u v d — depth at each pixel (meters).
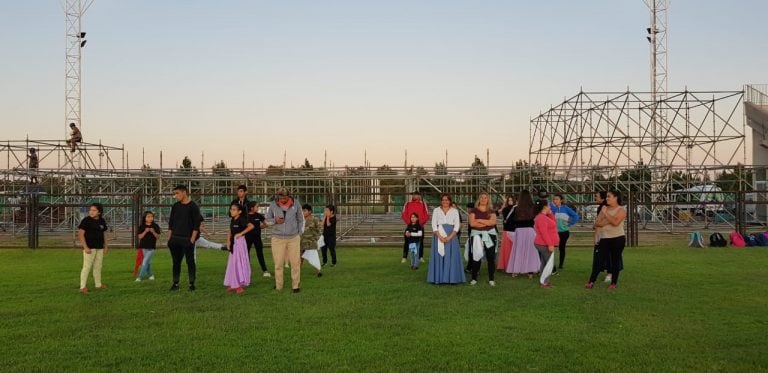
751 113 34.75
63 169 28.20
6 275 13.24
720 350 6.97
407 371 6.22
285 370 6.25
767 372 6.16
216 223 29.50
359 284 11.96
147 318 8.76
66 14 38.34
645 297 10.32
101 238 11.42
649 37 45.34
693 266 14.50
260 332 7.86
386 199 29.67
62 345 7.24
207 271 14.02
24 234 25.94
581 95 30.56
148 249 12.50
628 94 30.56
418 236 14.45
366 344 7.25
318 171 32.94
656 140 30.69
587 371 6.21
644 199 29.66
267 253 17.88
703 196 32.41
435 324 8.32
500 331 7.90
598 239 11.34
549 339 7.48
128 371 6.22
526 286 11.64
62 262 15.72
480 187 27.70
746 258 16.11
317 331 7.92
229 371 6.22
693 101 30.31
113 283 12.12
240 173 32.19
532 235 12.77
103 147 31.66
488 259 11.78
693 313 9.00
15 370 6.25
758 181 30.64
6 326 8.26
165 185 31.19
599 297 10.36
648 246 19.30
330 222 15.18
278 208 11.12
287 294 10.80
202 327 8.16
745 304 9.68
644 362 6.50
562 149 32.91
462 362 6.50
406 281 12.38
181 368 6.32
